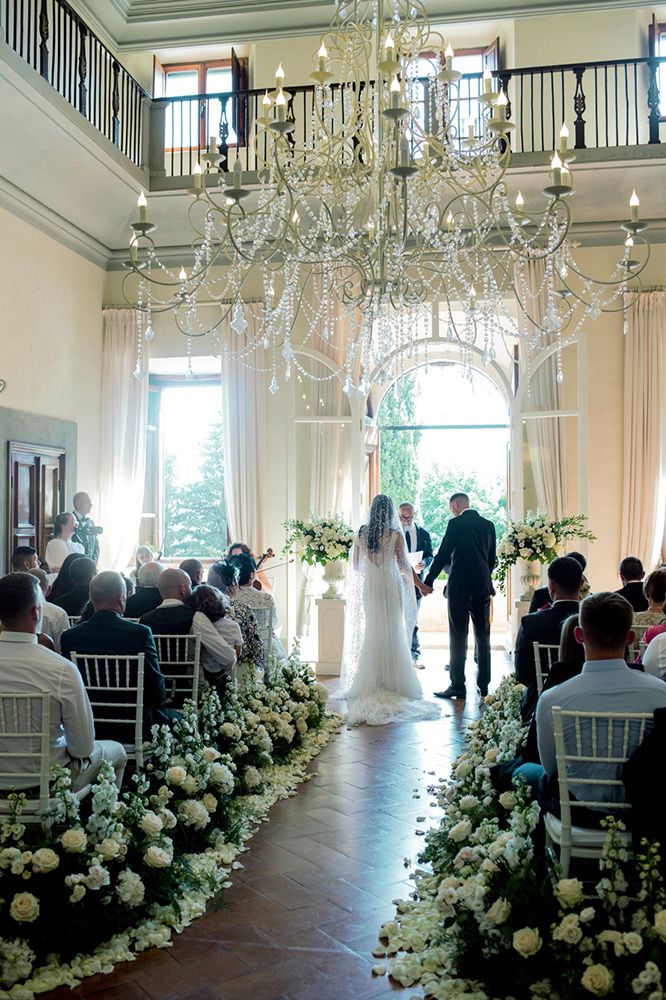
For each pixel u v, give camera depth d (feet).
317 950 9.44
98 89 27.81
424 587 23.39
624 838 8.32
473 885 8.51
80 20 26.11
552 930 7.70
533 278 28.81
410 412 46.24
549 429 28.55
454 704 22.36
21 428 25.71
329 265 18.70
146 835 10.25
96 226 29.55
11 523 25.11
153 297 31.60
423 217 16.87
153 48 32.37
